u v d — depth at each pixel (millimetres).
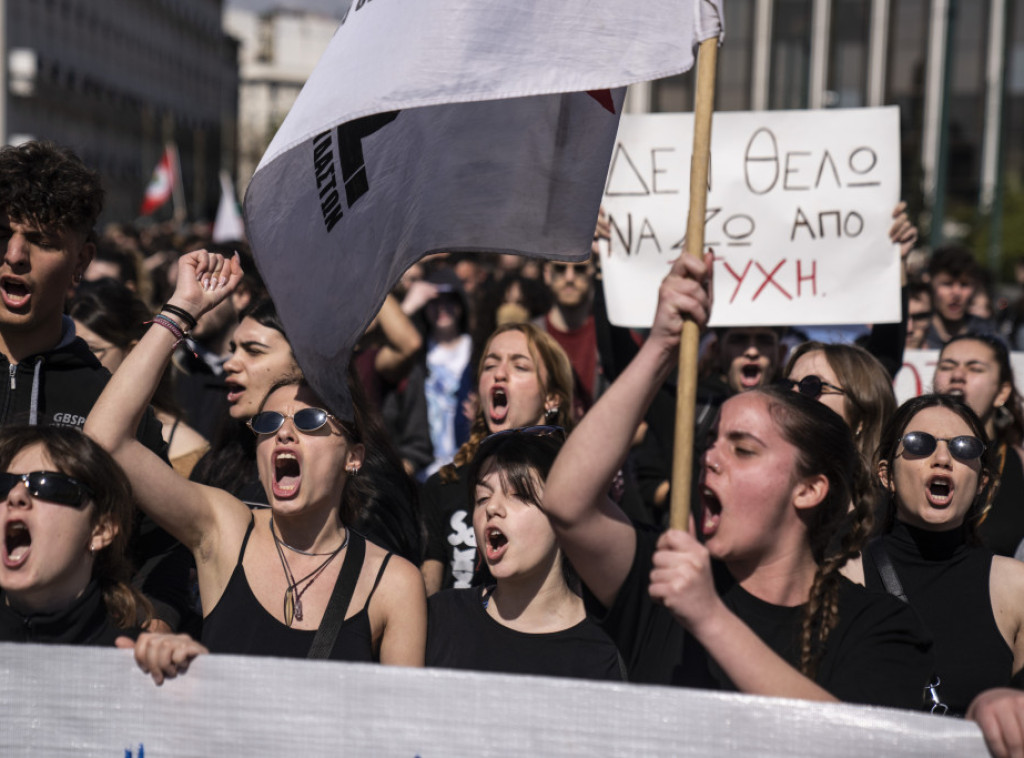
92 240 3283
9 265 3041
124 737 2367
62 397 3189
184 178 68812
